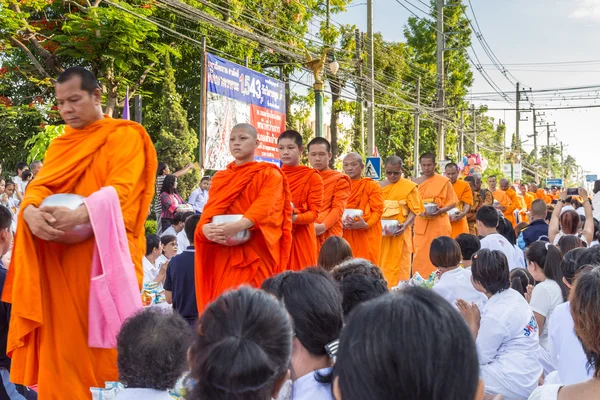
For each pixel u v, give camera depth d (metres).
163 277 6.47
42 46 17.25
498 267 4.13
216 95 14.03
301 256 5.80
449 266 5.07
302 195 5.84
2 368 3.67
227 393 1.71
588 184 58.12
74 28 15.11
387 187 8.55
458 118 43.38
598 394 2.35
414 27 41.94
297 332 2.31
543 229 8.95
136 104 14.43
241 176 4.76
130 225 3.51
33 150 14.48
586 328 2.45
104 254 3.27
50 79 16.45
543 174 75.50
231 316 1.81
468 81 42.66
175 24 17.94
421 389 1.24
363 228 7.23
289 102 24.88
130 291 3.37
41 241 3.36
